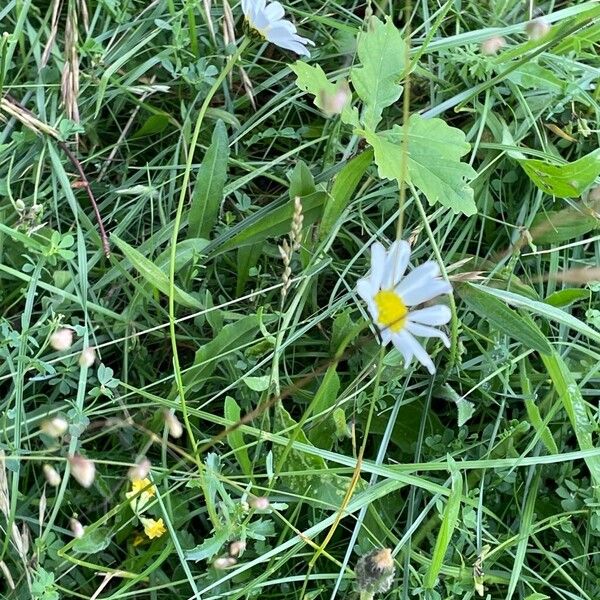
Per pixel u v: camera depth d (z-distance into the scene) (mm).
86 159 345
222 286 346
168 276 319
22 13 339
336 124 345
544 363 327
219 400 327
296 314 324
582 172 323
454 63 368
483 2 392
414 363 324
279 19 296
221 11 378
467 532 304
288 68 370
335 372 301
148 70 370
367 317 316
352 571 296
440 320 253
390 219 340
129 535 305
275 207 341
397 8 396
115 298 335
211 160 322
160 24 349
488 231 369
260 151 372
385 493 295
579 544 326
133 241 351
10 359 292
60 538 304
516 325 317
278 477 304
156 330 331
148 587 297
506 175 366
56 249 298
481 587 290
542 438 318
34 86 340
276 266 346
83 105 355
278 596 305
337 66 388
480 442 323
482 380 327
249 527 272
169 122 362
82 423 285
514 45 381
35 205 309
